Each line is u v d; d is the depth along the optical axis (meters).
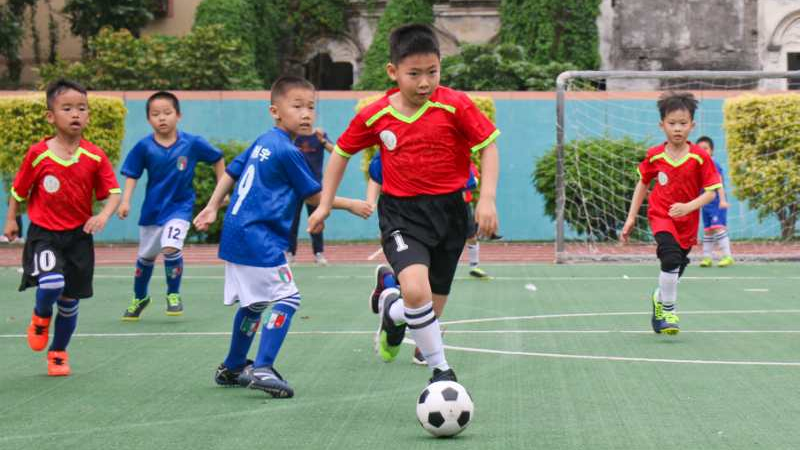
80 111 8.84
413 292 6.89
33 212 8.80
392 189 7.31
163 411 7.34
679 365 9.13
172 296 12.83
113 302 14.29
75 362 9.50
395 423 6.93
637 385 8.23
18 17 33.00
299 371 8.92
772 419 6.99
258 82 29.84
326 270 18.77
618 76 19.52
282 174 7.87
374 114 7.28
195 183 24.89
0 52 32.59
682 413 7.19
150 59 28.30
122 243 26.41
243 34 31.41
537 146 25.91
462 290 15.34
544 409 7.35
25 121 23.12
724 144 25.25
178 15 34.19
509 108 25.94
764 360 9.38
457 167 7.30
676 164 10.74
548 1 30.42
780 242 23.64
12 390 8.16
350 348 10.17
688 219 10.81
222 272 18.61
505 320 12.15
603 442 6.36
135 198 26.38
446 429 6.45
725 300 14.09
